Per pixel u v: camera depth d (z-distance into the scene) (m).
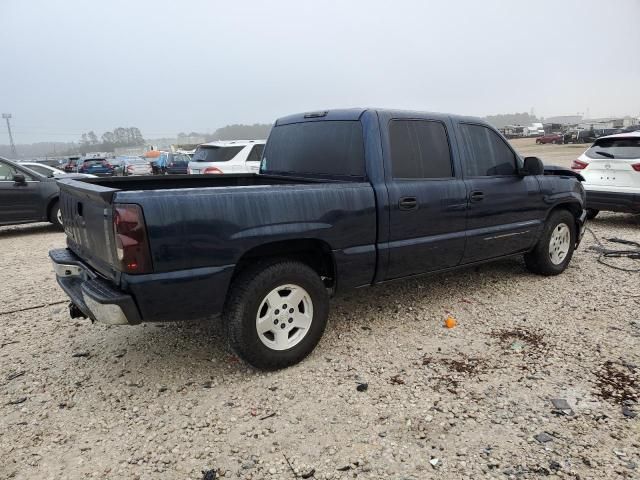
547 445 2.64
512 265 6.11
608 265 6.02
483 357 3.66
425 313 4.56
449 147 4.38
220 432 2.83
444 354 3.72
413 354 3.73
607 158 8.40
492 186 4.64
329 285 3.94
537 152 37.59
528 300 4.84
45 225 11.38
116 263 2.88
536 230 5.21
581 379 3.30
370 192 3.74
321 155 4.25
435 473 2.46
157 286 2.91
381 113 3.99
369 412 2.98
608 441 2.66
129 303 2.87
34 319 4.65
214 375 3.48
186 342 4.03
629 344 3.79
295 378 3.41
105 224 2.91
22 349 3.96
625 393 3.12
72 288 3.48
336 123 4.16
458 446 2.66
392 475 2.45
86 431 2.86
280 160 4.80
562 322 4.27
